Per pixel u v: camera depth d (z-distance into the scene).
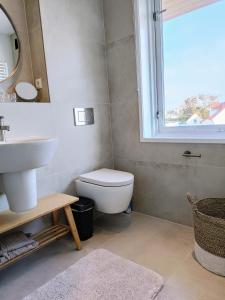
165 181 1.85
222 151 1.51
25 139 1.42
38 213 1.37
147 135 1.94
